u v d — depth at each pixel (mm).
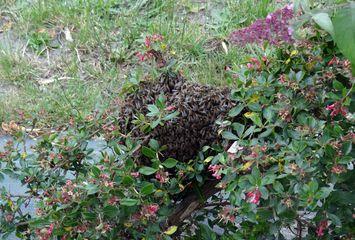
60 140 2289
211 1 4617
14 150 2312
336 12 1832
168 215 2139
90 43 4344
